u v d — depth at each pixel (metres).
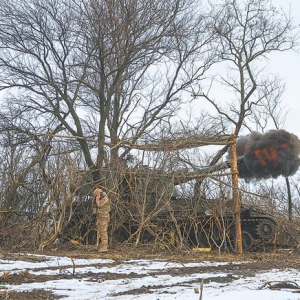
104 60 23.36
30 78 24.44
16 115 24.19
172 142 18.48
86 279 10.32
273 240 19.59
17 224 17.47
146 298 8.10
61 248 17.20
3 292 8.59
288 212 21.11
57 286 9.40
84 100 26.53
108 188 17.86
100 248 16.28
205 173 18.30
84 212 17.98
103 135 21.02
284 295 8.05
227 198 18.12
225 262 14.27
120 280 10.23
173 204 18.27
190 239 19.03
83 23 22.80
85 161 20.55
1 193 18.22
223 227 17.73
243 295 8.05
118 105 26.39
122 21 22.89
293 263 13.62
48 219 17.56
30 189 18.53
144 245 17.36
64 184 17.09
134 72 25.59
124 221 17.91
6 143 21.28
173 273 11.41
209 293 8.49
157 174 17.94
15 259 13.55
